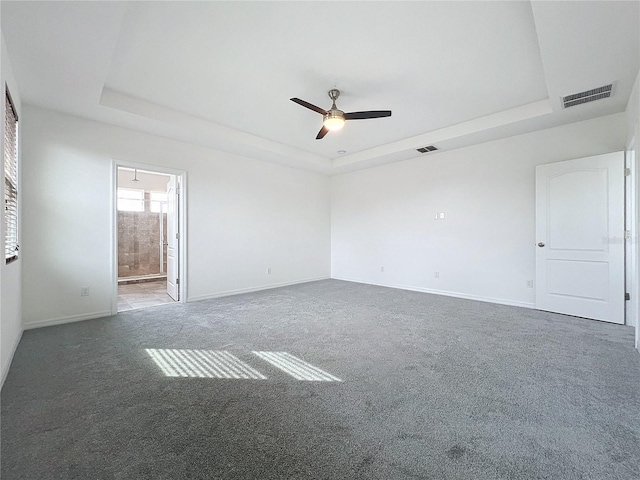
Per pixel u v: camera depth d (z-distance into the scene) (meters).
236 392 1.96
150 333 3.11
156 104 3.57
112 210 3.77
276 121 4.09
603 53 2.34
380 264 6.00
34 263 3.25
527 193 4.17
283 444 1.47
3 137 2.06
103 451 1.42
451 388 2.00
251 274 5.37
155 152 4.15
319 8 2.05
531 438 1.51
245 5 2.02
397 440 1.50
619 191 3.34
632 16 1.92
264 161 5.54
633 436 1.52
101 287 3.71
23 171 3.17
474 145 4.66
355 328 3.27
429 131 4.51
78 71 2.58
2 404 1.80
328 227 6.89
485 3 2.01
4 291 2.17
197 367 2.32
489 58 2.64
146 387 2.02
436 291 5.16
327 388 2.01
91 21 1.99
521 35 2.32
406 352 2.61
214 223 4.84
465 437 1.52
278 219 5.82
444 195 5.03
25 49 2.27
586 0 1.81
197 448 1.44
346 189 6.62
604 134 3.56
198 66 2.77
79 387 2.01
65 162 3.44
